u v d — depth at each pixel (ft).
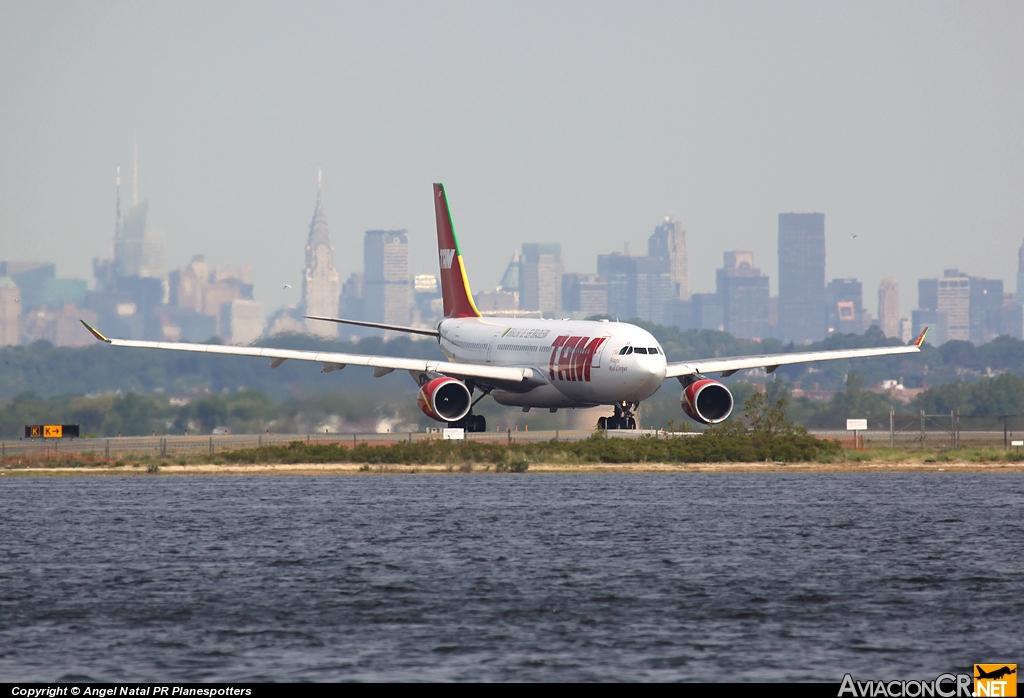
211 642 312.09
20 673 285.84
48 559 427.33
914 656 298.97
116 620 334.44
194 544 457.68
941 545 449.89
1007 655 299.58
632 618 335.06
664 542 458.09
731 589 371.35
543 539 465.06
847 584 378.32
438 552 437.58
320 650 304.91
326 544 456.04
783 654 300.81
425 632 321.11
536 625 328.08
